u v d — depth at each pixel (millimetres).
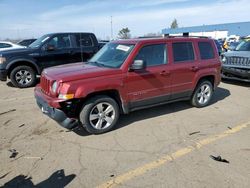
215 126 5219
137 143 4465
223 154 4043
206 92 6508
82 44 10070
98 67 5078
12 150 4219
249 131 4949
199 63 6094
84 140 4598
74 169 3660
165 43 5559
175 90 5734
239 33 63688
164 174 3508
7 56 8781
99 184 3320
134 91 5062
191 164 3750
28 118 5730
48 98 4586
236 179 3383
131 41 5391
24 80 9188
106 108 4852
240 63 8781
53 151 4191
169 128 5125
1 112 6176
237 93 8047
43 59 9289
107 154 4078
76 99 4453
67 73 4688
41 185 3318
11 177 3488
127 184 3309
